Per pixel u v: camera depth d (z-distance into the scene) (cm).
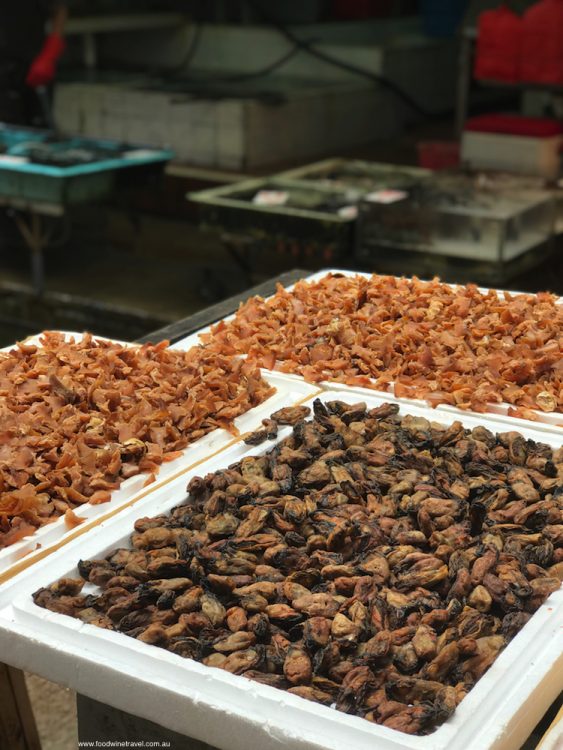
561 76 518
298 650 125
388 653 124
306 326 231
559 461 170
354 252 432
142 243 656
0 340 586
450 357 213
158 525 153
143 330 546
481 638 127
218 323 240
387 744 109
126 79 760
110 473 169
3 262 634
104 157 532
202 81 753
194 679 120
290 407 190
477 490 159
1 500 158
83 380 199
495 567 138
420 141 750
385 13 844
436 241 397
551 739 119
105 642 125
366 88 741
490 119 561
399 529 150
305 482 163
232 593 137
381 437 180
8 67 703
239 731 116
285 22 818
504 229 377
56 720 242
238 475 164
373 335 224
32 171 498
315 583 140
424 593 135
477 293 250
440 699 115
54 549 151
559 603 132
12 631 130
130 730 146
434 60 798
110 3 788
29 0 703
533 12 514
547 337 222
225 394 197
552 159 542
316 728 113
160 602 134
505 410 196
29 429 178
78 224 674
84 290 585
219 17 835
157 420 185
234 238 465
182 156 681
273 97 676
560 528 147
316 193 489
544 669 122
